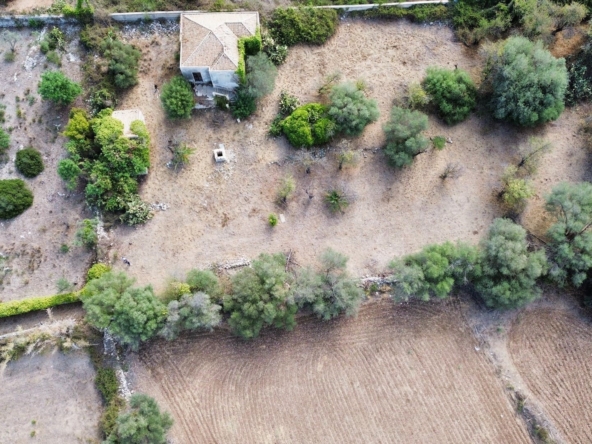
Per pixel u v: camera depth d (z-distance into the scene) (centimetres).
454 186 4622
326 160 4619
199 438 4156
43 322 4231
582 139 4744
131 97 4619
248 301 4006
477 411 4259
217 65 4356
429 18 4872
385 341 4359
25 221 4375
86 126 4353
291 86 4731
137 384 4209
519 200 4500
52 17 4628
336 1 4884
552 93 4447
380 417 4234
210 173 4547
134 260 4362
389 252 4475
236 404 4225
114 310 3941
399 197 4584
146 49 4700
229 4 4778
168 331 3997
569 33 4797
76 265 4328
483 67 4819
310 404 4244
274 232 4478
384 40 4853
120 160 4300
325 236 4494
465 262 4197
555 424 4250
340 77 4759
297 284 4144
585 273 4222
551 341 4403
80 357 4203
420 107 4709
